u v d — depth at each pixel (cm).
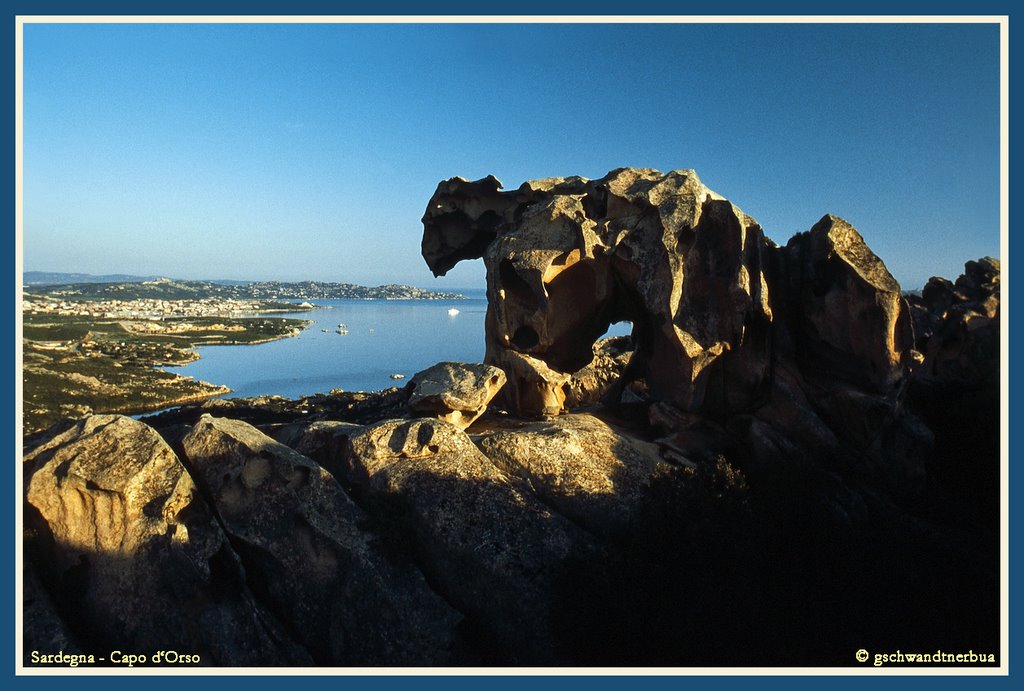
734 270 2247
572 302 2550
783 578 1638
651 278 2328
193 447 1712
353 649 1520
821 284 2284
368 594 1550
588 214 2525
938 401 2636
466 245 3020
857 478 2119
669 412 2292
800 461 2103
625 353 3931
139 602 1478
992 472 2311
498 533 1675
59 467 1571
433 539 1672
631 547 1631
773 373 2275
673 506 1683
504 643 1577
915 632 1506
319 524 1609
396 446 1812
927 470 2284
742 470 2092
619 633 1516
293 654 1479
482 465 1791
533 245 2473
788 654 1458
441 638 1526
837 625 1528
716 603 1484
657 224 2353
